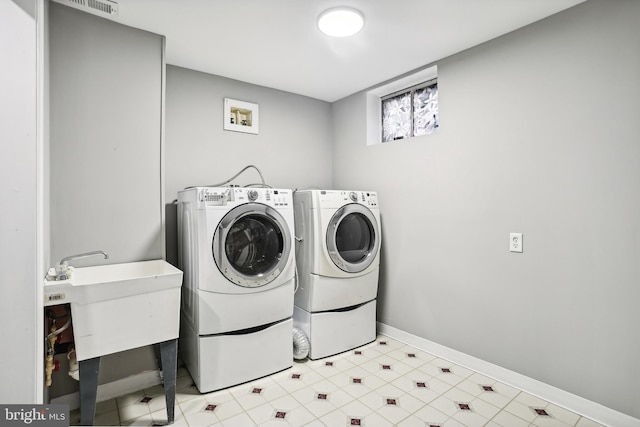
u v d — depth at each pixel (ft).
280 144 10.37
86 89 6.35
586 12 5.88
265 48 7.68
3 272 3.84
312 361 8.08
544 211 6.46
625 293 5.51
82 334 4.99
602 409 5.73
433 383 7.03
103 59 6.52
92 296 5.02
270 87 10.13
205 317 6.51
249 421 5.77
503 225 7.07
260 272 7.13
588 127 5.89
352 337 8.73
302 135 10.87
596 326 5.82
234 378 6.86
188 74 8.71
